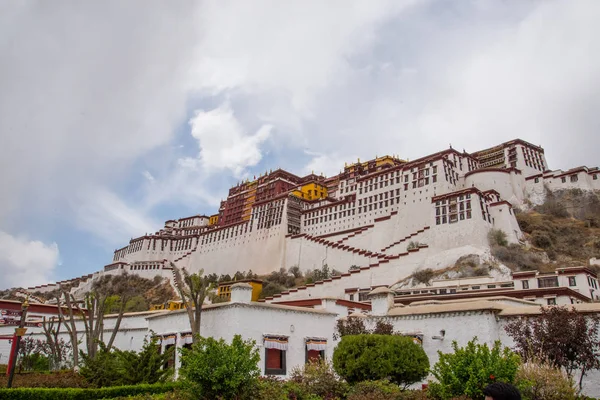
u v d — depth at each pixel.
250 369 16.59
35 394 18.55
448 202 84.81
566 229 89.75
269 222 127.31
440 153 110.94
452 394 14.59
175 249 165.12
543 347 20.34
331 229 119.19
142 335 38.06
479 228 78.81
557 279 53.59
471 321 24.88
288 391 17.88
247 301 27.12
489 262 71.50
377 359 20.48
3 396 18.06
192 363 16.12
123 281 146.88
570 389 14.90
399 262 77.44
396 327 28.17
